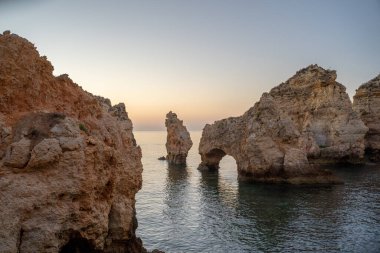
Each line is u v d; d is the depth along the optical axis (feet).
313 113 353.51
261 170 235.40
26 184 57.77
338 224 138.92
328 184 223.10
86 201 64.28
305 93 360.69
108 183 74.18
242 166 251.19
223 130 292.61
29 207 56.75
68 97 78.38
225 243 120.06
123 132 93.15
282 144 238.68
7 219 54.29
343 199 181.16
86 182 63.41
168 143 396.37
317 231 131.03
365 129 339.36
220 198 190.80
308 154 329.31
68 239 63.05
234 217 151.74
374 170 288.30
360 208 162.91
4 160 58.90
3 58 67.26
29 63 70.49
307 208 164.66
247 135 245.04
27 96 69.41
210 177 275.80
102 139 78.23
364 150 363.76
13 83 67.26
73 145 62.64
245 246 117.08
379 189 206.28
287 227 136.36
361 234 126.93
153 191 215.10
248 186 224.94
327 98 348.79
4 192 55.72
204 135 324.39
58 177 61.05
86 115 80.28
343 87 357.41
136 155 93.81
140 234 130.41
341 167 310.24
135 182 89.97
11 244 53.67
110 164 74.64
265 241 121.39
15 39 69.92
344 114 342.23
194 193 206.90
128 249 84.69
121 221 77.36
